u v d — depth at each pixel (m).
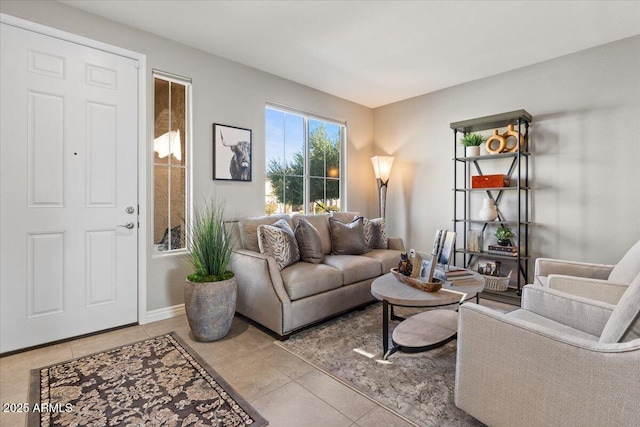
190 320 2.31
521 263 3.38
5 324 2.10
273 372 1.91
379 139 4.74
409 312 2.93
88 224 2.41
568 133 3.08
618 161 2.81
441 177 4.04
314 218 3.50
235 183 3.23
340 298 2.74
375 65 3.32
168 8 2.33
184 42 2.84
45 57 2.22
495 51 3.00
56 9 2.25
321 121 4.17
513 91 3.42
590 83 2.94
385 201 4.36
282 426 1.45
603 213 2.89
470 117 3.77
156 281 2.74
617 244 2.82
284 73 3.53
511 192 3.45
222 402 1.62
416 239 4.30
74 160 2.34
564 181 3.10
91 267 2.43
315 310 2.54
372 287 2.20
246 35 2.72
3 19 2.06
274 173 3.69
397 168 4.51
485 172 3.65
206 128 3.01
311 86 3.93
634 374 0.94
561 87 3.11
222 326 2.33
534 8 2.32
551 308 1.69
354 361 2.04
